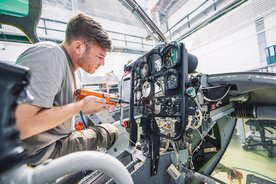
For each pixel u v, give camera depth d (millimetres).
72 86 1131
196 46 4660
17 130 254
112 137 1497
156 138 965
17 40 2979
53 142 1035
